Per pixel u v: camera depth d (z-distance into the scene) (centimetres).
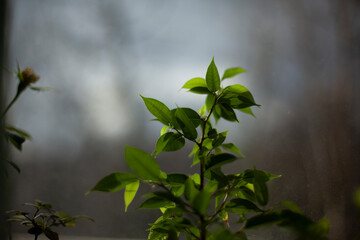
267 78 83
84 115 89
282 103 81
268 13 85
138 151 45
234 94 52
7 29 86
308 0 83
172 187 51
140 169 45
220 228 39
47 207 62
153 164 45
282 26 84
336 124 77
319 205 73
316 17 82
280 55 83
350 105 77
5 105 83
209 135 52
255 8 85
